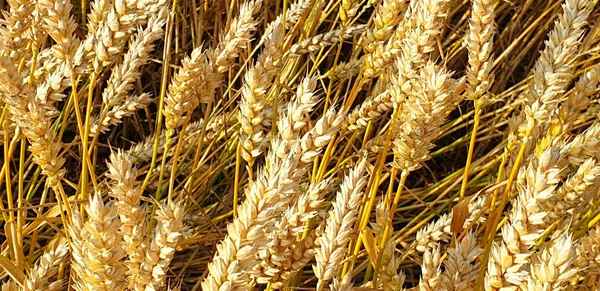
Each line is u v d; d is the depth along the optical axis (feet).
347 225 2.06
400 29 2.66
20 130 2.62
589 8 3.13
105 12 2.46
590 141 2.39
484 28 2.37
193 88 2.52
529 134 2.47
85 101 3.34
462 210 2.42
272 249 2.16
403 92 2.55
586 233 2.70
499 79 4.55
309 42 3.09
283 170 1.88
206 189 3.46
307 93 2.08
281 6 4.12
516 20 4.35
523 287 1.86
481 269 2.27
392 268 2.41
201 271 3.31
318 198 2.15
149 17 2.63
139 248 1.99
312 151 2.09
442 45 4.10
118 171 1.95
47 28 2.33
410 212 3.77
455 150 4.31
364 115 2.74
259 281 2.20
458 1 4.19
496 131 3.98
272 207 1.85
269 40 2.38
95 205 1.87
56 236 2.87
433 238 2.69
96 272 1.92
